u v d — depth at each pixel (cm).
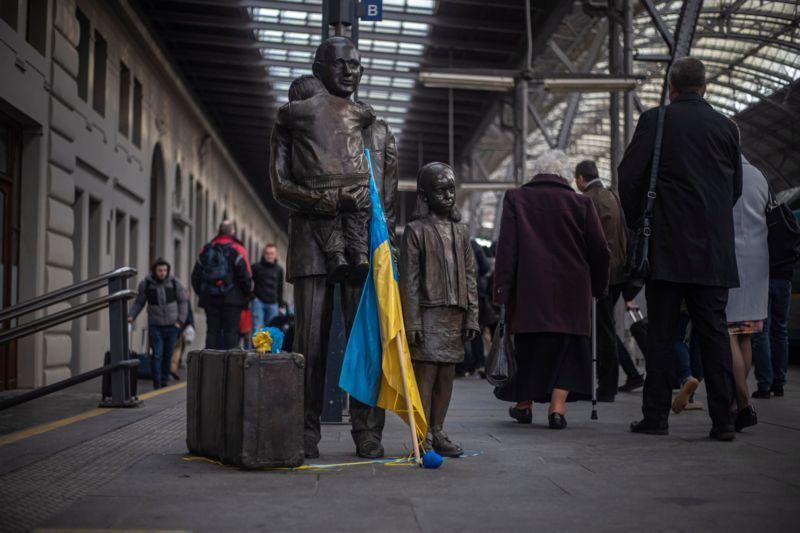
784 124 2900
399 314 485
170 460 479
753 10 2467
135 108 2059
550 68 2778
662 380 599
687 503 355
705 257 569
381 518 326
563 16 1991
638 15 2241
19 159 1262
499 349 650
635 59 1731
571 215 661
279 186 491
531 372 669
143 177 2062
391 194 524
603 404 857
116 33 1792
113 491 381
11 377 1213
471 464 466
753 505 351
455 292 507
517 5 1994
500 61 2405
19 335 798
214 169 3334
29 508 344
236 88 2655
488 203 5281
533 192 671
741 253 650
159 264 1223
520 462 473
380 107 2972
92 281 822
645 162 591
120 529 306
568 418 726
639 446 536
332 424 709
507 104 2775
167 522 318
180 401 920
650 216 587
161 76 2277
